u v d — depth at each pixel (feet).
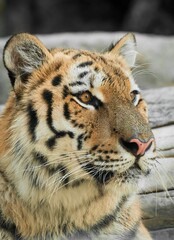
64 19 140.87
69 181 28.91
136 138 27.22
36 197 29.48
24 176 29.27
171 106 41.29
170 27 132.87
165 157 37.58
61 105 28.66
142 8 132.16
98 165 28.02
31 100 29.12
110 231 30.81
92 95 28.66
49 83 29.22
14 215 29.63
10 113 30.14
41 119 28.73
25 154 29.12
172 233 37.68
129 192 30.27
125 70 30.42
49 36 69.72
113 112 28.19
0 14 137.69
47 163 28.91
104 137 27.86
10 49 29.50
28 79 29.81
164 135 38.81
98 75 28.91
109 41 68.69
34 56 30.07
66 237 30.17
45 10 139.74
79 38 68.64
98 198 29.76
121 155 27.43
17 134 29.30
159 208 36.83
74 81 28.86
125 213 31.35
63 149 28.66
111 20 142.10
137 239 31.78
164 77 69.77
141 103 30.53
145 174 28.37
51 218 29.76
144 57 69.10
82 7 142.51
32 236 29.89
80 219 29.94
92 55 30.73
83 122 28.35
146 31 132.98
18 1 138.62
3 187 29.66
